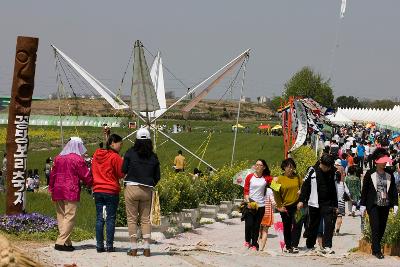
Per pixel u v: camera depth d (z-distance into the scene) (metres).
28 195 28.86
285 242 16.39
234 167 27.50
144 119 28.31
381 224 15.09
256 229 16.50
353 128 81.50
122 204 18.52
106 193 14.14
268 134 99.38
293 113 41.56
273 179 16.50
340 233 21.14
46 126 109.94
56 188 14.21
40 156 59.78
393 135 70.00
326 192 15.69
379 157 15.00
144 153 13.70
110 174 14.21
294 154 40.91
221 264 13.43
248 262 13.91
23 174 18.17
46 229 16.53
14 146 18.06
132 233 13.77
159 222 17.80
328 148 33.47
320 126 51.16
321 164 15.71
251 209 16.47
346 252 16.11
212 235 20.45
